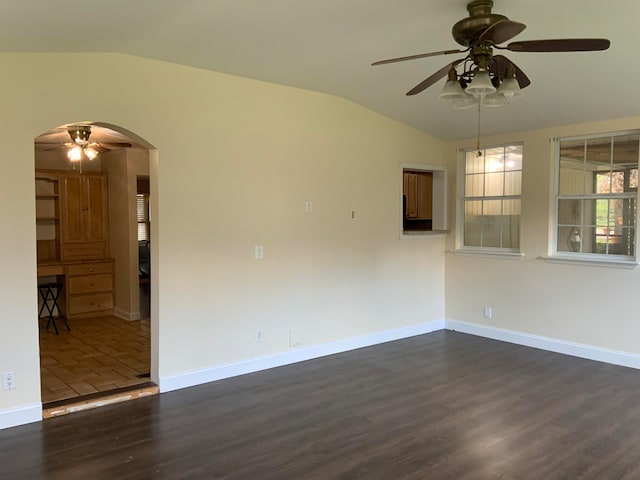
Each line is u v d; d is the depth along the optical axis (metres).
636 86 3.92
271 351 4.60
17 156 3.26
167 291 3.95
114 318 6.45
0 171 3.20
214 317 4.21
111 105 3.60
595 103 4.31
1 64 3.18
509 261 5.48
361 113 5.17
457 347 5.32
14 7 2.35
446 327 6.18
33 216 3.33
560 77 3.90
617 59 3.53
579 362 4.75
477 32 2.53
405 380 4.28
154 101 3.80
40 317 6.43
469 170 5.93
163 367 3.96
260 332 4.51
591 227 4.89
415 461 2.89
